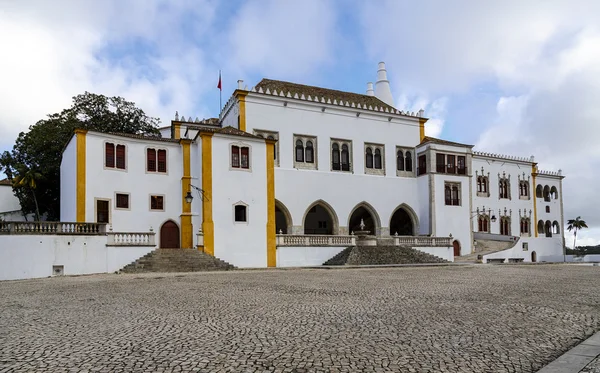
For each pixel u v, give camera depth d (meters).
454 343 8.16
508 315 11.06
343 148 48.50
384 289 17.06
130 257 29.94
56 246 27.52
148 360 7.05
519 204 64.94
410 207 51.19
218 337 8.62
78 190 32.72
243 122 43.47
